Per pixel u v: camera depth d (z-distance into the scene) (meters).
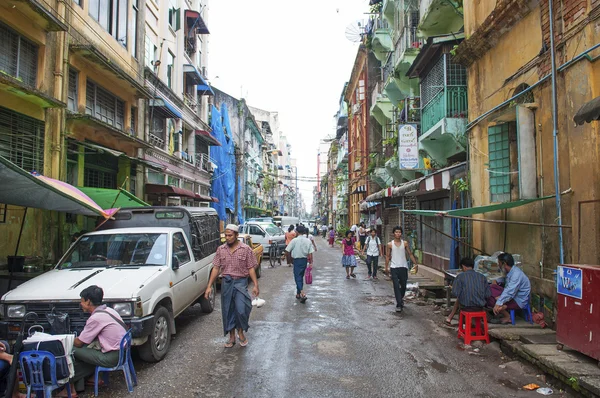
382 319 8.06
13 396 4.04
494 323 6.84
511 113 7.62
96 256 6.53
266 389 4.66
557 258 6.50
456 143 11.22
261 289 11.71
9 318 5.09
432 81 12.53
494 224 8.73
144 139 16.09
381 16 22.14
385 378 4.98
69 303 5.04
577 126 5.95
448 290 8.70
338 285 12.63
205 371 5.23
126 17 14.55
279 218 40.00
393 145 18.88
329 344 6.37
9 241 8.73
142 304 5.21
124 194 10.70
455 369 5.31
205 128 26.73
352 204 40.59
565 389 4.57
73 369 4.24
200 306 8.95
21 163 8.88
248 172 44.72
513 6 7.59
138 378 5.02
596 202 5.57
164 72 18.91
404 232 17.56
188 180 23.19
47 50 9.74
